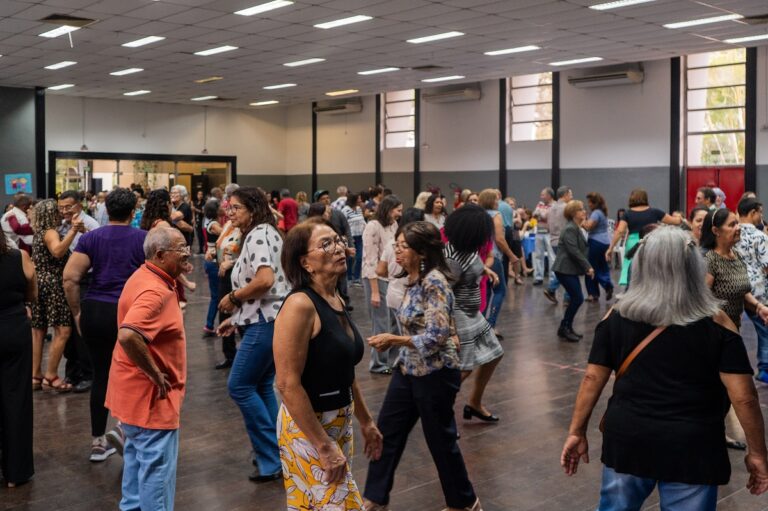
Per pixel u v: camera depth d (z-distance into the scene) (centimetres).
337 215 1183
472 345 458
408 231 368
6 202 2077
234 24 1264
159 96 2317
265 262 405
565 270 836
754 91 1575
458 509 369
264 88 2130
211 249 834
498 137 2045
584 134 1855
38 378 650
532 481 434
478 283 466
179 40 1407
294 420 257
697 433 250
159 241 336
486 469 453
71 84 2038
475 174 2106
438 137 2197
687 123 1712
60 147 2306
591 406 279
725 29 1282
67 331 634
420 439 509
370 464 374
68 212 617
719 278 471
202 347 809
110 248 450
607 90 1806
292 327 256
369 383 653
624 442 259
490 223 457
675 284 255
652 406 255
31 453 434
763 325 635
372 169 2425
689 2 1078
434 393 358
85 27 1287
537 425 538
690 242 259
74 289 451
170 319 337
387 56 1586
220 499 408
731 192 1655
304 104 2666
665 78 1709
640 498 270
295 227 271
